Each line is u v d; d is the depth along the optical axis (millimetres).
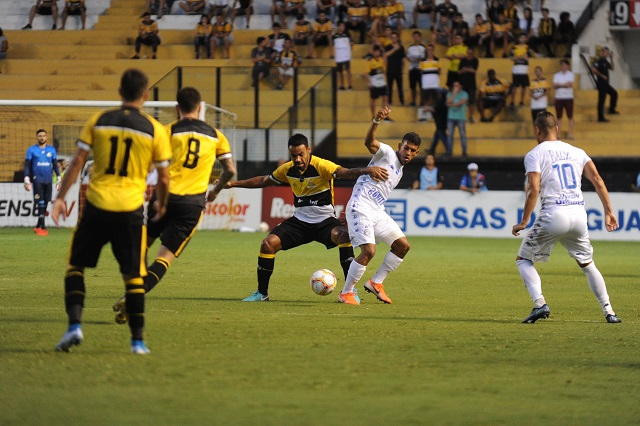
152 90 60562
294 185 23344
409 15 74062
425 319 20516
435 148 62250
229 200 56062
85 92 68250
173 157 19500
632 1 70062
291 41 63688
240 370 13961
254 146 61094
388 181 23172
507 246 47000
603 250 45875
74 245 15070
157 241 46500
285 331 18031
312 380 13344
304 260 37375
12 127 54875
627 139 64250
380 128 65812
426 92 65062
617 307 23828
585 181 60500
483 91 65188
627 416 11578
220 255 38375
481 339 17500
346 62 67062
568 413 11680
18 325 18406
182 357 14938
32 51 72812
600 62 65188
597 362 15227
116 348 15680
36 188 46750
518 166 60969
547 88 63406
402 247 23547
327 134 61219
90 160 51906
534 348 16547
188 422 10922
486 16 70750
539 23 70188
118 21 75938
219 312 21000
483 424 11070
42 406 11633
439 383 13320
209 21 71250
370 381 13344
